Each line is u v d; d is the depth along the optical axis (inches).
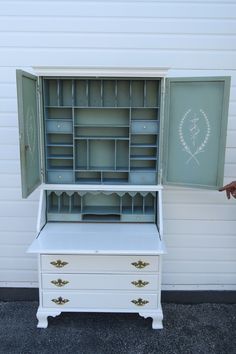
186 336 86.0
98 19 89.7
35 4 89.1
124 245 78.9
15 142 94.9
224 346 82.7
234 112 93.0
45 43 90.7
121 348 81.7
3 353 79.7
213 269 100.8
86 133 89.8
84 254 80.8
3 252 100.1
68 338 84.7
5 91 92.8
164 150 84.7
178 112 82.8
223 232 98.8
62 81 87.5
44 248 76.8
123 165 91.9
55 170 87.0
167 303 101.6
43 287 83.8
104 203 95.7
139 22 89.7
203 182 83.9
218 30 89.9
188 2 88.9
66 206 95.5
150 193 92.0
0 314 94.4
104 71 79.0
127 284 83.1
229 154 94.8
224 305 100.9
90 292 83.7
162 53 91.0
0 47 91.0
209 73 91.7
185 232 98.8
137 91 88.2
